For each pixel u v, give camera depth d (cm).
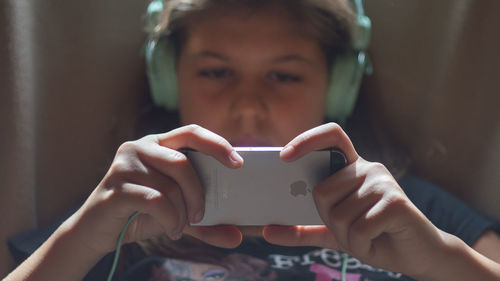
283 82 97
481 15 107
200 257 93
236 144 97
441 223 102
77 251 68
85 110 109
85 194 109
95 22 108
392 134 118
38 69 102
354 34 100
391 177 62
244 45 95
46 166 105
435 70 112
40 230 97
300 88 97
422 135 115
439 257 65
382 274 86
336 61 101
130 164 63
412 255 63
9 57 96
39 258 70
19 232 98
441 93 112
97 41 109
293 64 96
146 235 71
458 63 110
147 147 64
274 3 95
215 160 65
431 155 114
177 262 89
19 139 98
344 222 60
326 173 64
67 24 106
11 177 97
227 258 91
